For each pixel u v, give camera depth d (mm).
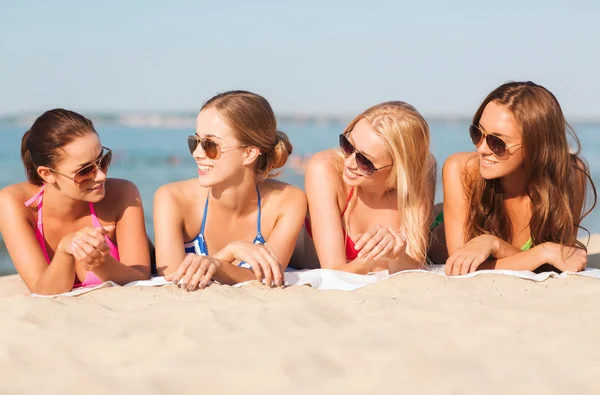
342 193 4359
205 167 3949
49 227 4055
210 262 3537
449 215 4383
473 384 2205
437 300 3230
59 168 3725
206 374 2330
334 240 4238
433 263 4887
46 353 2576
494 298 3268
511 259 3988
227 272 3646
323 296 3338
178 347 2625
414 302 3221
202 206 4234
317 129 69625
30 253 3883
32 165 3947
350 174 4055
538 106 3848
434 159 4516
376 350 2529
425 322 2904
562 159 3982
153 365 2432
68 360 2504
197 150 3938
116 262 3680
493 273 3689
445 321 2916
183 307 3096
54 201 3975
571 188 4082
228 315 2990
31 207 4000
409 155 4004
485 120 3898
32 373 2393
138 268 4023
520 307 3107
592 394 2131
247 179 4082
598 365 2361
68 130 3686
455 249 4340
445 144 41625
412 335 2717
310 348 2566
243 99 3979
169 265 4035
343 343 2619
